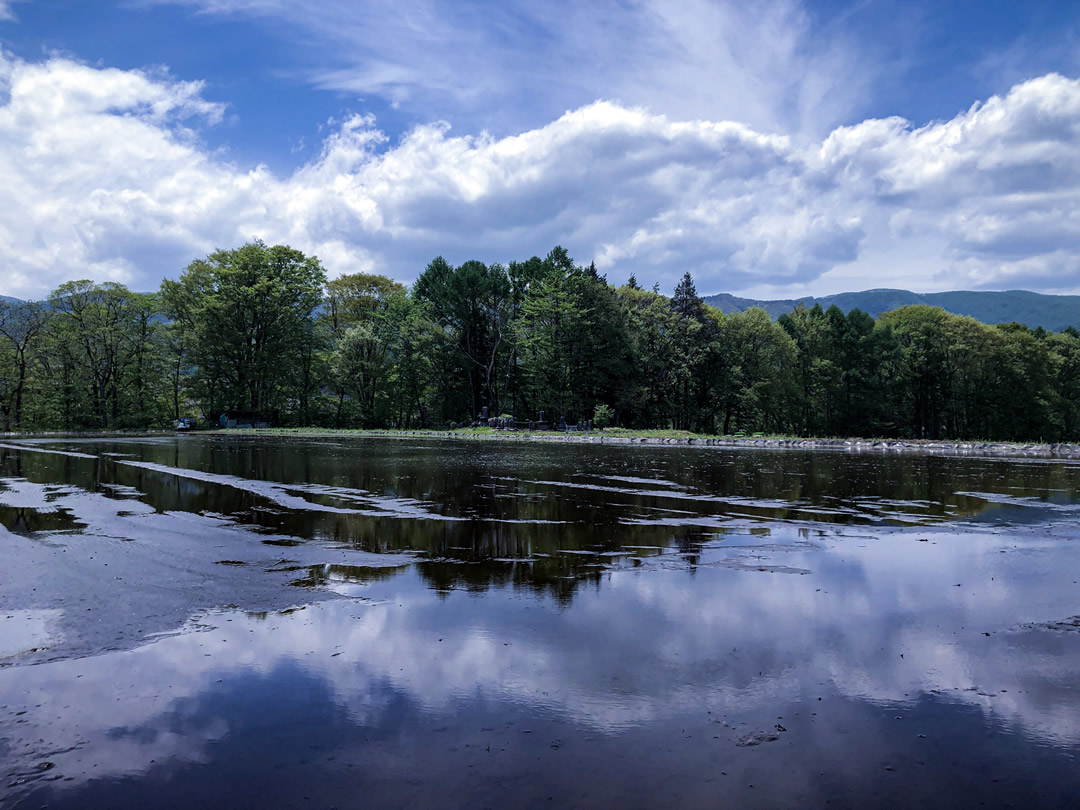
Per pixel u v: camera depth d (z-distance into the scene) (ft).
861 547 26.23
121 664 14.39
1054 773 10.19
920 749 10.93
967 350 247.09
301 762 10.39
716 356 204.03
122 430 179.93
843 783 9.86
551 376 203.21
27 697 12.78
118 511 34.63
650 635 16.11
